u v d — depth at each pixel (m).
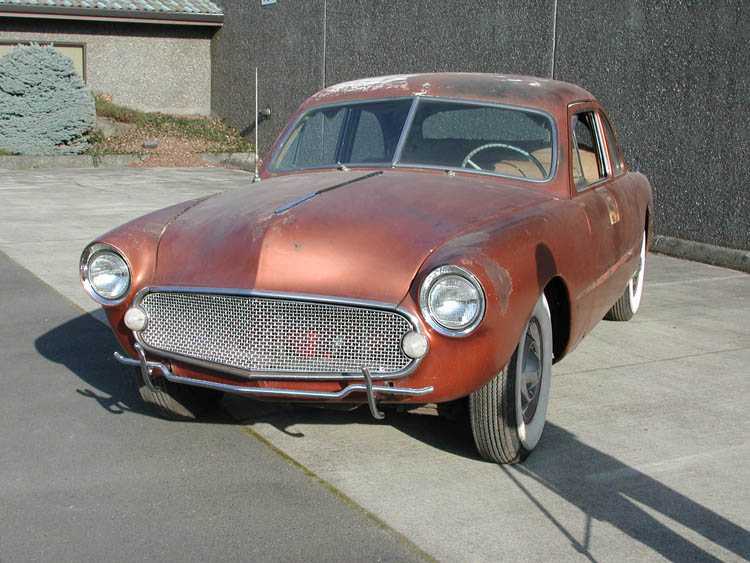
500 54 11.80
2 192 13.92
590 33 10.32
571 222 4.29
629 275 5.65
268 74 18.92
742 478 3.81
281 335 3.58
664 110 9.53
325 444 4.15
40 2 20.06
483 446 3.84
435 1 13.05
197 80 22.30
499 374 3.69
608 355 5.70
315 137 5.11
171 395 4.24
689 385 5.08
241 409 4.62
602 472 3.86
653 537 3.27
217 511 3.43
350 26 15.45
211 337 3.71
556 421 4.47
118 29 21.41
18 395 4.78
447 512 3.45
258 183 4.68
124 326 3.96
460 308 3.38
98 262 3.93
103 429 4.31
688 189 9.37
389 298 3.46
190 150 19.88
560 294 4.25
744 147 8.76
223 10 21.36
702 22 9.04
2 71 18.09
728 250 8.92
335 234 3.68
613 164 5.82
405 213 3.86
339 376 3.50
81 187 14.82
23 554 3.08
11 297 7.05
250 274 3.60
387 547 3.17
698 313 6.90
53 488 3.62
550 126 4.77
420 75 5.35
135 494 3.58
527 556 3.11
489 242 3.57
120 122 20.72
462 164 4.67
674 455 4.05
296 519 3.37
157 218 4.25
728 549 3.20
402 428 4.37
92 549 3.12
